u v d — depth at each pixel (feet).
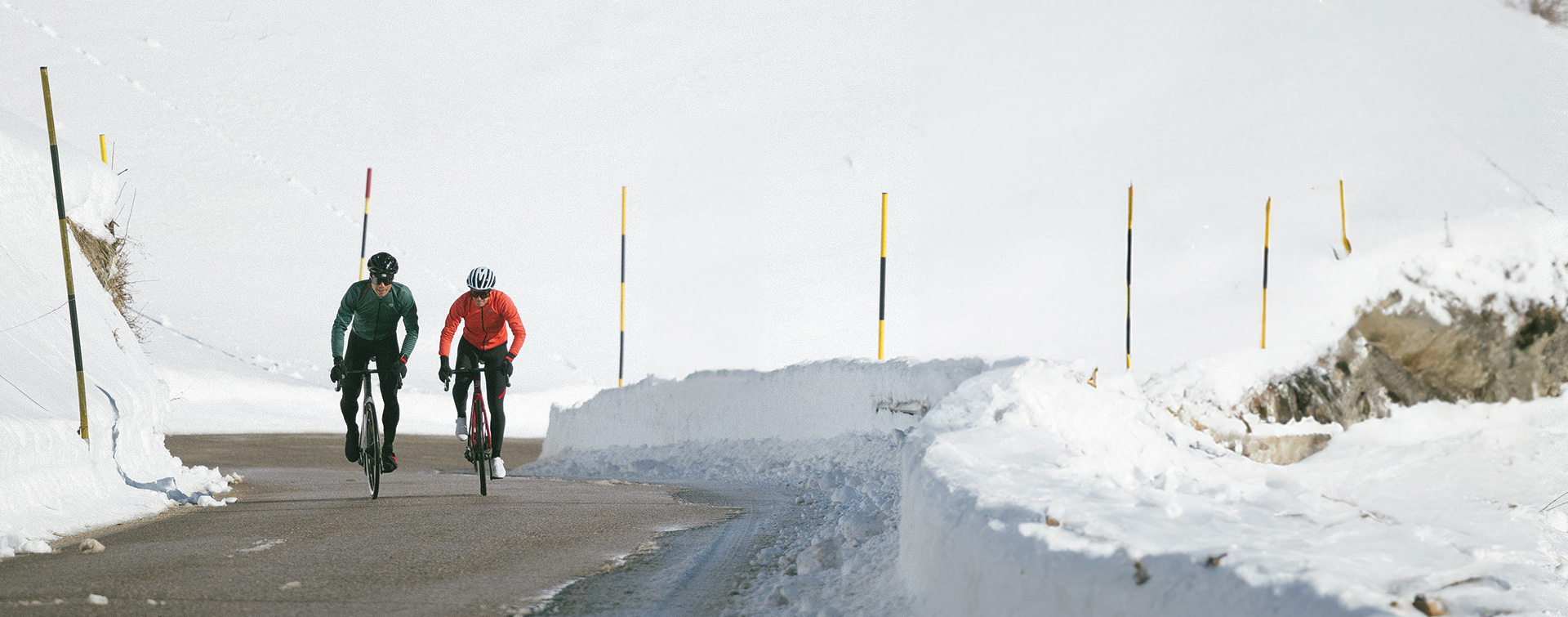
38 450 22.61
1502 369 41.11
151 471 30.09
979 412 23.67
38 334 29.27
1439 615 9.37
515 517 24.31
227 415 81.76
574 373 113.60
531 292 132.87
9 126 37.32
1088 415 26.48
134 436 29.78
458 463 58.95
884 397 37.52
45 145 37.88
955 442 18.79
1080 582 10.68
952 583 13.23
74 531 21.58
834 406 40.24
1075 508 13.15
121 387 29.99
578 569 18.22
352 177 160.04
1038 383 26.58
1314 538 12.13
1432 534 13.12
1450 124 100.68
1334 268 43.37
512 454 72.38
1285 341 40.81
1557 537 30.58
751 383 44.96
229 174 154.71
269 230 142.41
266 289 126.11
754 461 41.96
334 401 93.25
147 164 153.28
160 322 109.60
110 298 36.81
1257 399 38.40
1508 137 97.04
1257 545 11.46
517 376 110.93
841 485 32.01
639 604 15.85
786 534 22.31
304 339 114.11
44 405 25.03
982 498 14.03
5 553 18.31
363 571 17.43
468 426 28.66
